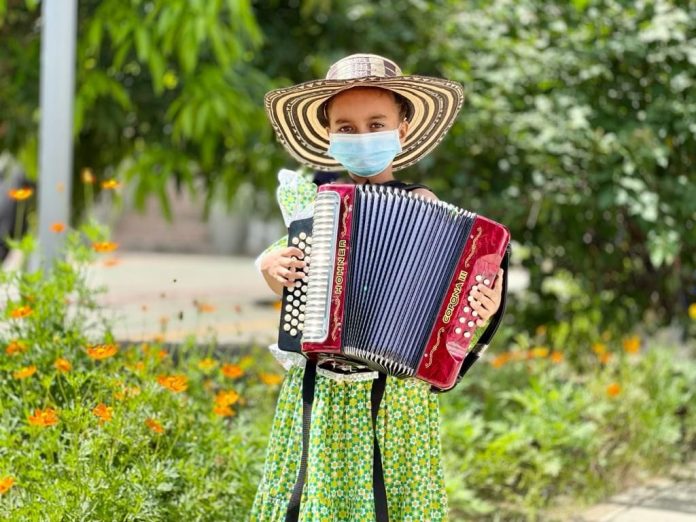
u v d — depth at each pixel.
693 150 6.49
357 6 7.13
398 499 2.98
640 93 6.68
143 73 6.88
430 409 3.04
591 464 5.05
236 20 6.06
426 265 2.79
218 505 3.63
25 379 3.97
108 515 3.34
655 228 6.11
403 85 2.99
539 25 6.91
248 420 4.64
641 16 6.58
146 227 21.72
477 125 6.57
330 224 2.79
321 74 7.10
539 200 6.59
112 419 3.54
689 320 7.07
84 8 6.52
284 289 2.83
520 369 6.03
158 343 4.53
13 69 6.88
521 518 4.54
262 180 7.53
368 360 2.80
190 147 7.11
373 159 2.99
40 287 4.25
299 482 2.91
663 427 5.47
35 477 3.41
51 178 5.02
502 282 2.87
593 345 6.64
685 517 4.71
